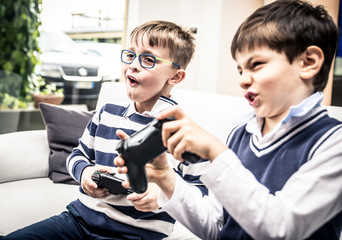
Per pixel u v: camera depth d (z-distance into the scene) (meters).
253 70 0.58
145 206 0.78
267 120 0.65
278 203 0.50
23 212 1.17
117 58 3.48
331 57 0.61
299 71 0.56
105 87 1.77
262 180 0.61
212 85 3.12
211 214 0.68
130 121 1.02
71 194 1.36
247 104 1.22
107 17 3.39
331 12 2.00
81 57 3.29
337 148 0.53
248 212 0.49
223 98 1.30
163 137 0.51
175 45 1.00
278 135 0.62
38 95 2.94
